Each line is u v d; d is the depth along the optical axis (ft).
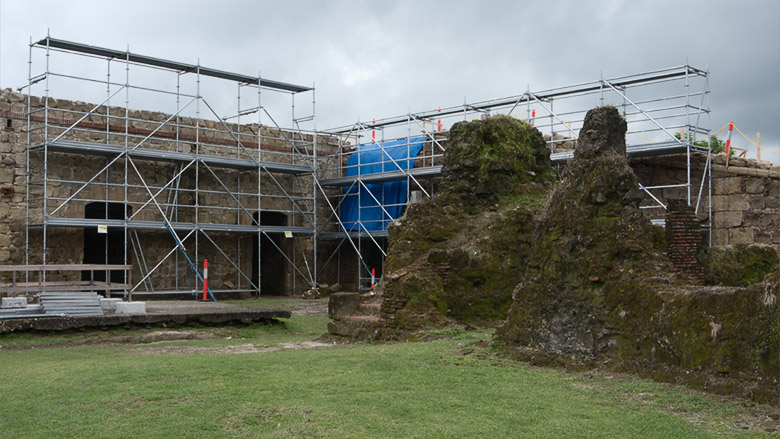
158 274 81.05
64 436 18.63
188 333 44.65
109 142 77.46
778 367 19.27
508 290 39.88
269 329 49.90
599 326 25.20
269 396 22.04
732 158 63.87
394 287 38.24
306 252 93.45
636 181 26.53
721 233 63.52
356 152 94.48
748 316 20.30
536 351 26.89
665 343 22.72
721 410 19.21
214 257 85.97
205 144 84.74
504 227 40.98
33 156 72.54
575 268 26.43
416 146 84.94
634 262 25.02
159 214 80.89
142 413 20.43
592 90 71.61
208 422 19.39
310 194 94.63
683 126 62.54
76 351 36.22
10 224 70.49
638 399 20.85
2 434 18.97
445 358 27.89
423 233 42.57
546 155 48.62
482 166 43.98
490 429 18.44
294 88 90.89
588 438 17.61
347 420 19.31
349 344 38.11
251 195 85.97
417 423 19.08
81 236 74.64
